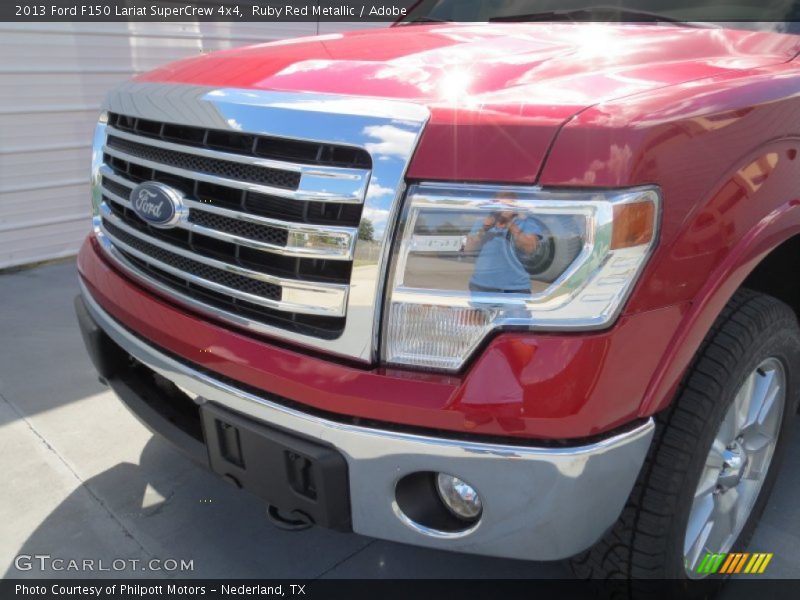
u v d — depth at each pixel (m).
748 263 1.60
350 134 1.44
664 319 1.44
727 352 1.63
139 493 2.46
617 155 1.32
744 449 2.02
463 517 1.55
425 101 1.46
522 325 1.37
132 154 1.96
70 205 5.23
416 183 1.39
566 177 1.33
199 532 2.28
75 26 4.91
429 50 1.91
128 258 2.06
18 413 2.94
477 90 1.54
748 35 2.21
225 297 1.72
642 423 1.49
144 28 5.26
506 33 2.19
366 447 1.46
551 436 1.37
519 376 1.36
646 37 2.10
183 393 1.96
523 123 1.36
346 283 1.47
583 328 1.36
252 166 1.58
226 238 1.64
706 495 1.89
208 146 1.68
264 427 1.59
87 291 2.21
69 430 2.83
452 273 1.39
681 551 1.74
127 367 2.20
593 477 1.42
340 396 1.46
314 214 1.49
